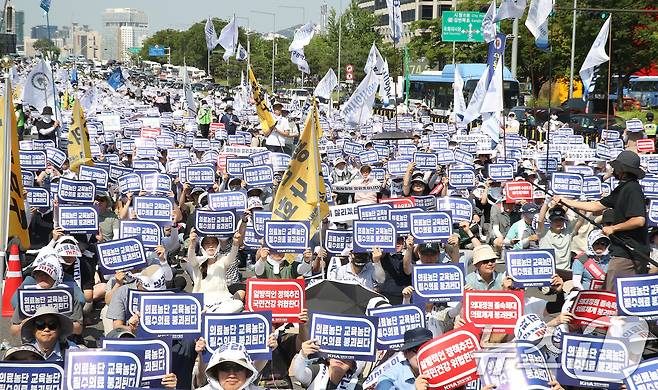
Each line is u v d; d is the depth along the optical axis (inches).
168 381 287.1
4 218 460.4
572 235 597.9
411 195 729.6
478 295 366.0
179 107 2532.0
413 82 2898.6
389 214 523.2
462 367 281.0
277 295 378.9
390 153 1174.3
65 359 282.2
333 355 324.2
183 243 655.8
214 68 5083.7
